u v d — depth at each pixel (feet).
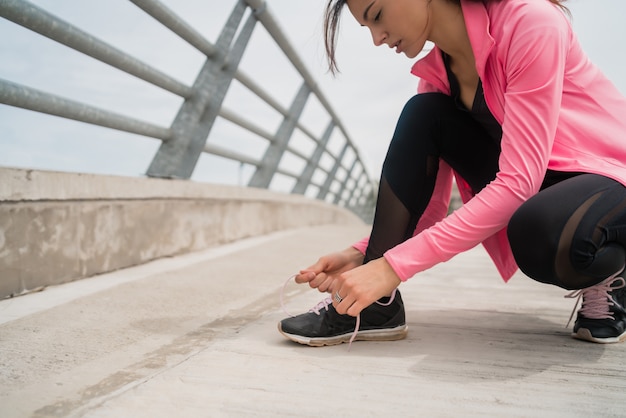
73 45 7.19
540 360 4.16
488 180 4.99
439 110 4.76
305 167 22.12
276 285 7.65
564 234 3.69
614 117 4.16
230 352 4.30
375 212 4.75
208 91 11.00
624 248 4.04
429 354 4.31
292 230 18.22
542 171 3.86
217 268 9.12
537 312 6.02
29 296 6.43
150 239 9.55
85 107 7.56
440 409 3.22
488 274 9.15
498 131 4.72
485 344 4.62
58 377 3.72
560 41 3.81
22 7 6.27
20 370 3.85
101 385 3.57
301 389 3.51
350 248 5.10
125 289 6.98
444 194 5.17
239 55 11.65
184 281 7.76
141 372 3.84
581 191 3.77
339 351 4.37
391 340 4.74
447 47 4.38
